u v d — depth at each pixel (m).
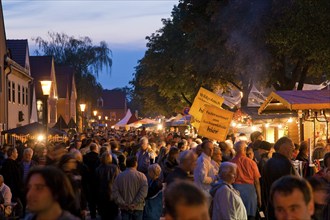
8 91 43.94
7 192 15.91
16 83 47.53
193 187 4.16
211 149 12.67
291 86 30.89
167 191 4.19
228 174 9.86
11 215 16.52
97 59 79.31
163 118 77.88
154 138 29.38
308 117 20.39
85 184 15.88
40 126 35.16
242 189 13.02
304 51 26.28
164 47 52.53
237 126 29.06
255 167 13.16
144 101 77.88
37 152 18.59
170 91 52.72
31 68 69.00
